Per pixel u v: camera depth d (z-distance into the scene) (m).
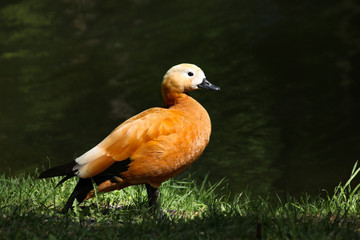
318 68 18.45
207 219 6.28
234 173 12.40
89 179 6.69
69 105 16.45
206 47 19.42
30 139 14.41
